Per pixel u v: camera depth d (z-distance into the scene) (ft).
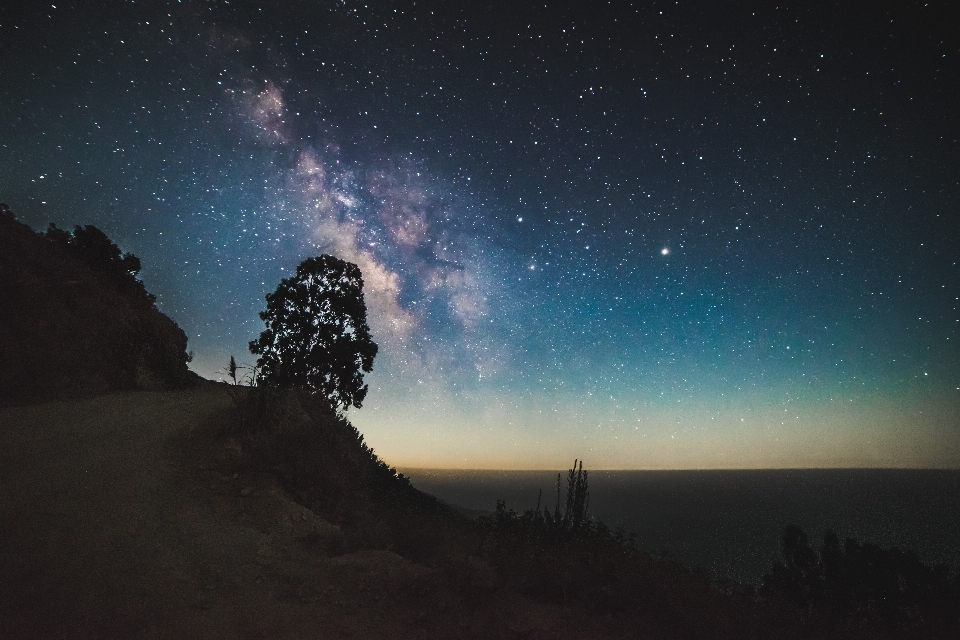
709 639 16.40
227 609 15.80
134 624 14.11
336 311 71.56
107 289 68.69
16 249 57.31
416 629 15.53
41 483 24.32
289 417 37.40
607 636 16.16
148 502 24.17
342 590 17.99
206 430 35.42
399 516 30.37
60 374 47.11
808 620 20.74
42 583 15.58
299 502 27.89
